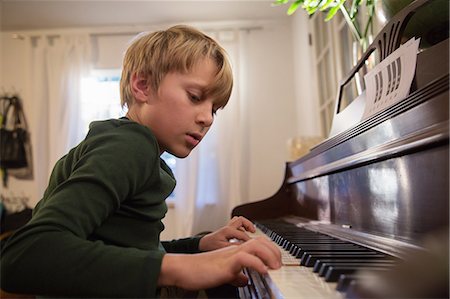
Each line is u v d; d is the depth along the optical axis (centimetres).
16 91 324
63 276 44
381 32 87
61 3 290
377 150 61
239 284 66
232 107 303
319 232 94
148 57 71
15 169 317
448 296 32
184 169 296
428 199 48
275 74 323
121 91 80
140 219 60
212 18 319
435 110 45
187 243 92
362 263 48
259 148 315
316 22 255
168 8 301
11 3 288
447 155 43
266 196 310
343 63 206
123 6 296
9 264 45
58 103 309
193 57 68
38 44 322
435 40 76
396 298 32
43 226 46
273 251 50
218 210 298
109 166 51
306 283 44
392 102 67
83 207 48
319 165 110
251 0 292
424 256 43
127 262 46
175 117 67
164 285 47
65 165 61
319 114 249
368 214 71
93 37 328
